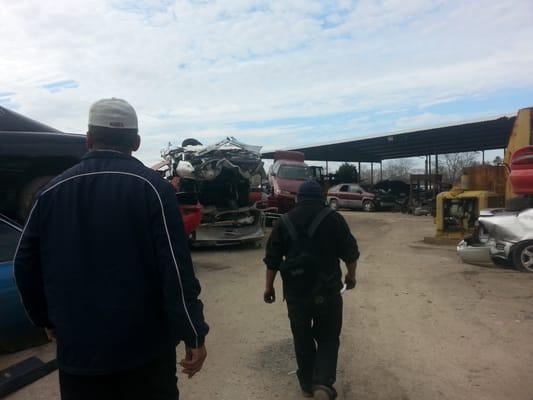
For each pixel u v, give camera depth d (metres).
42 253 2.12
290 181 17.88
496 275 8.29
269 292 3.84
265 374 4.20
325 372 3.39
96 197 2.07
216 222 11.55
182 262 2.08
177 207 2.16
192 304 2.10
